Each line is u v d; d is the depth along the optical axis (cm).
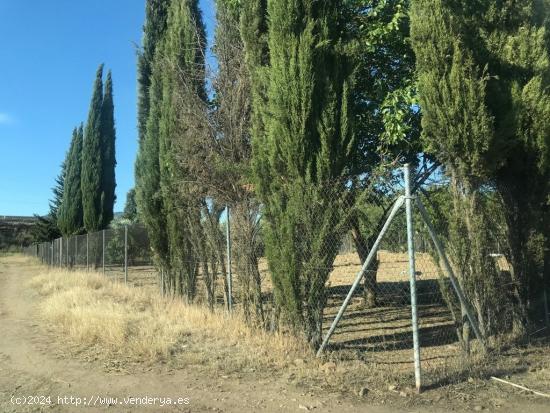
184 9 1175
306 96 712
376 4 887
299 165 720
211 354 744
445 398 567
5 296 1703
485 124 661
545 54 729
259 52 848
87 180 2838
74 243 2666
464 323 699
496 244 772
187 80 1045
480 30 750
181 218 1176
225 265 1005
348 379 626
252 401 567
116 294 1394
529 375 634
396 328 921
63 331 954
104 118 2883
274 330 804
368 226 916
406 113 842
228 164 869
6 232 7162
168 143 1195
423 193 816
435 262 731
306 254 722
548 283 812
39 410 547
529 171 761
